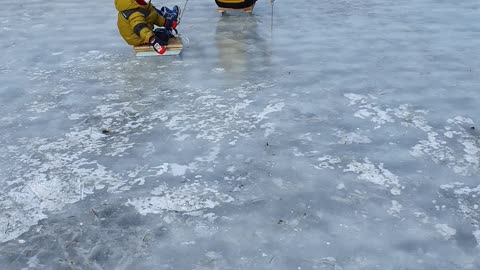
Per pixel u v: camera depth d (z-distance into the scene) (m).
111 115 4.41
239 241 2.90
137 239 2.94
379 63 5.41
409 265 2.70
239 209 3.17
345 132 4.01
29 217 3.14
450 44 5.89
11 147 3.93
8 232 3.02
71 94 4.86
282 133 4.02
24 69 5.51
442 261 2.72
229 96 4.69
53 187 3.43
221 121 4.23
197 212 3.15
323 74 5.15
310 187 3.36
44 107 4.60
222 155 3.74
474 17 6.81
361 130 4.04
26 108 4.59
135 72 5.37
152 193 3.34
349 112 4.33
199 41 6.28
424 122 4.14
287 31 6.53
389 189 3.32
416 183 3.37
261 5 7.80
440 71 5.16
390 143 3.85
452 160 3.62
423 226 2.98
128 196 3.32
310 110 4.38
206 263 2.75
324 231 2.96
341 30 6.50
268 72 5.24
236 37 6.37
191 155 3.76
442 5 7.43
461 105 4.43
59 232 3.01
